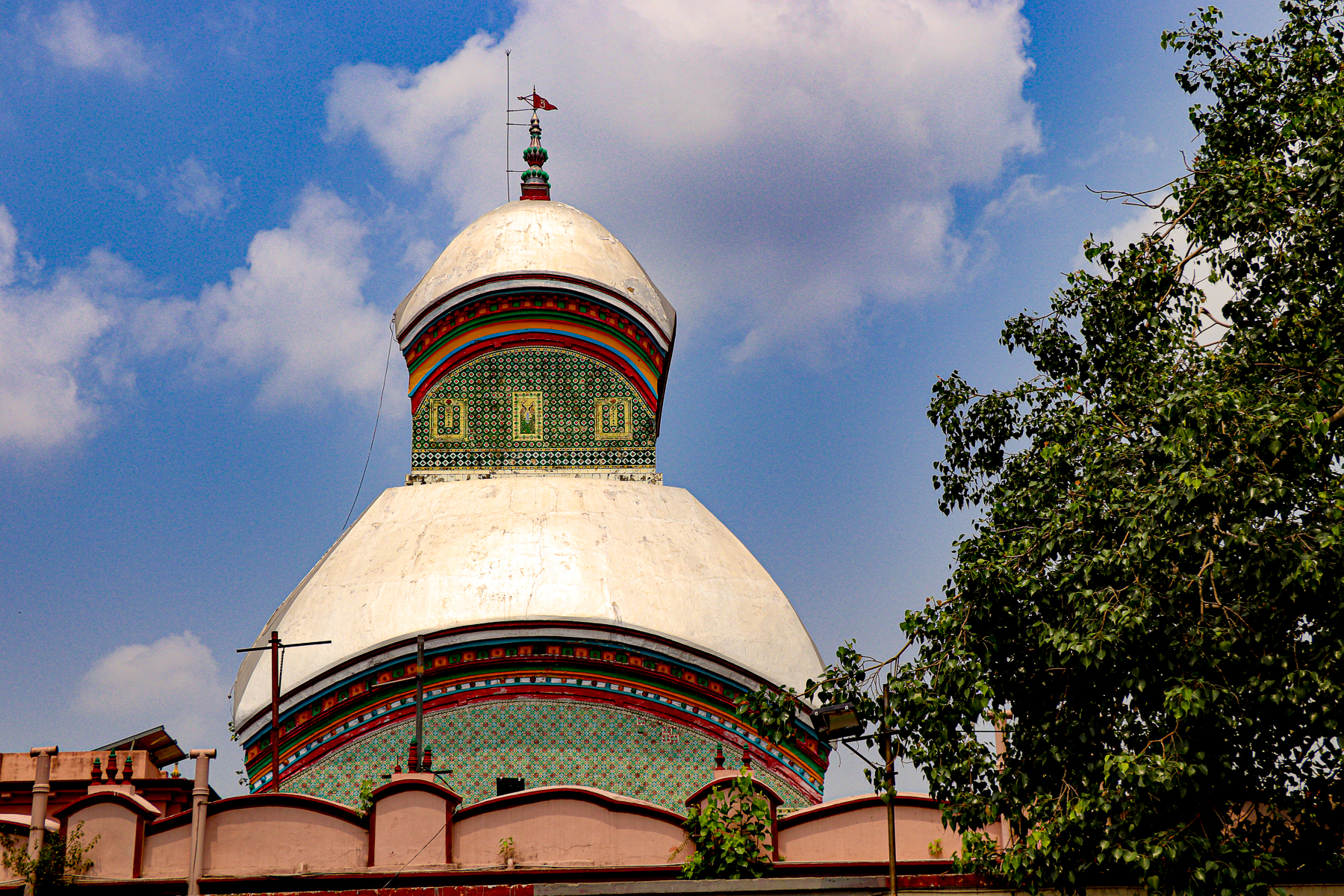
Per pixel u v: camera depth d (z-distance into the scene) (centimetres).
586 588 1942
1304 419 1088
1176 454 1122
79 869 1401
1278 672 1118
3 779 1777
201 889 1398
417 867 1421
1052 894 1338
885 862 1445
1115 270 1477
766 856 1437
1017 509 1352
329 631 1920
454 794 1452
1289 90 1420
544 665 1884
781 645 1981
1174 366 1360
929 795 1458
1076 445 1361
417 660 1859
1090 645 1132
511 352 2292
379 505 2159
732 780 1464
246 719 1877
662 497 2192
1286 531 1094
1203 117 1509
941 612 1279
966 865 1255
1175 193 1375
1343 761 1190
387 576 1969
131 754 1803
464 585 1939
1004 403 1517
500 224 2436
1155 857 1094
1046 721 1249
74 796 1766
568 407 2281
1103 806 1129
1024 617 1247
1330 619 1105
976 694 1204
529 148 2622
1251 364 1217
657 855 1439
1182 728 1122
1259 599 1143
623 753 1866
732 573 2059
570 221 2462
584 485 2172
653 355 2344
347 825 1440
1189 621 1130
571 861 1434
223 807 1432
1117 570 1173
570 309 2305
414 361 2311
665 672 1906
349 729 1855
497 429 2264
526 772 1842
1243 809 1377
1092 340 1497
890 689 1277
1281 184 1259
